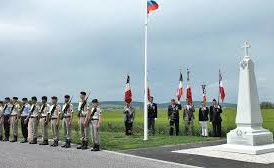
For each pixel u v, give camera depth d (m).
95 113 18.88
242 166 14.22
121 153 17.75
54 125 20.86
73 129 28.23
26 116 23.34
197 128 29.06
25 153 17.61
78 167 13.85
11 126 25.31
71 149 19.28
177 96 27.84
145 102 23.25
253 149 17.20
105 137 24.97
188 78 28.03
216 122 25.28
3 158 15.95
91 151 18.47
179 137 24.77
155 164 14.59
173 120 26.70
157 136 25.70
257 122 18.28
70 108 20.42
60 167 13.84
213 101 25.67
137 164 14.55
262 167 13.96
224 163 14.90
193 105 27.58
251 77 18.52
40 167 13.84
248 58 18.66
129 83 26.88
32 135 22.45
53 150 18.81
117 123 34.59
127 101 26.95
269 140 18.41
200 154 17.25
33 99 22.48
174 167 13.94
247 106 18.23
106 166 14.07
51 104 21.19
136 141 22.39
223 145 18.52
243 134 17.94
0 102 25.42
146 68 23.50
